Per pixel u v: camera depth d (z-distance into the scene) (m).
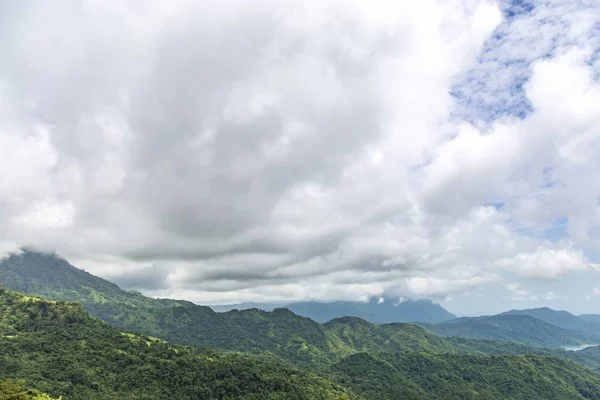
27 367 146.62
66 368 150.88
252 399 171.50
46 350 163.25
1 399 114.25
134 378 158.25
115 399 140.62
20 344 163.00
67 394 134.50
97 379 150.00
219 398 166.62
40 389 131.38
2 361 146.50
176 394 156.62
